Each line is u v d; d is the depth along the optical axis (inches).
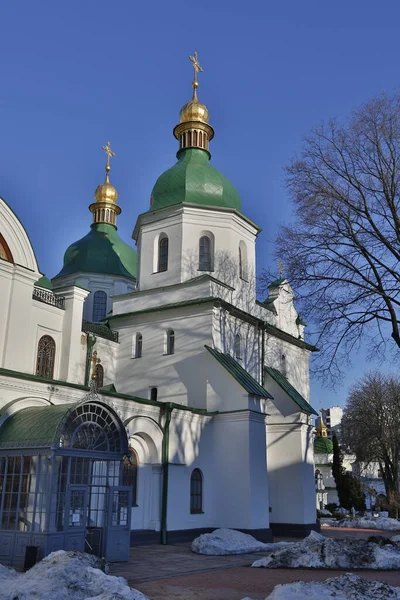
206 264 1237.7
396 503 1876.2
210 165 1342.3
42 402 796.0
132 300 1245.1
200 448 1035.9
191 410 1020.5
